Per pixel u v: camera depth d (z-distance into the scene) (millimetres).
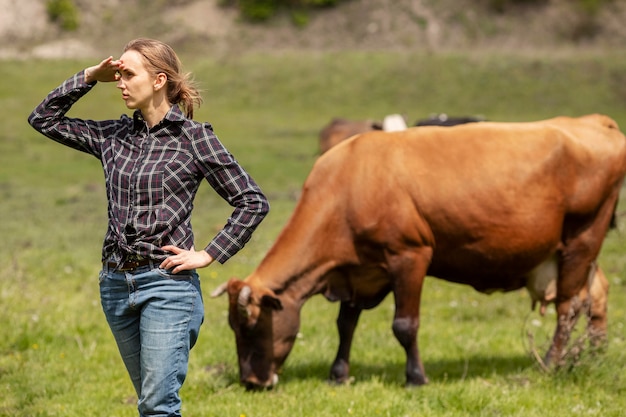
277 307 7625
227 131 43031
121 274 5016
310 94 53219
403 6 72812
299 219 7895
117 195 5008
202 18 72188
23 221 18984
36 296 11094
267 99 52250
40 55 66250
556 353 8203
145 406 5059
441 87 54188
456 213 7695
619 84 54594
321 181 7914
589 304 8242
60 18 70688
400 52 60719
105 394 7621
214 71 56562
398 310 7793
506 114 50312
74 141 5242
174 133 5059
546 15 71938
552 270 8281
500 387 7668
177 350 5016
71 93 5219
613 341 8906
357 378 8328
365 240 7742
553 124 8250
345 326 8188
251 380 7746
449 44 69438
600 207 8203
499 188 7754
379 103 51844
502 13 72562
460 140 7910
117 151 5082
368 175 7746
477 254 7875
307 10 73375
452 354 9266
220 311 11141
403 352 9344
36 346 9078
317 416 6941
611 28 70500
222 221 18766
